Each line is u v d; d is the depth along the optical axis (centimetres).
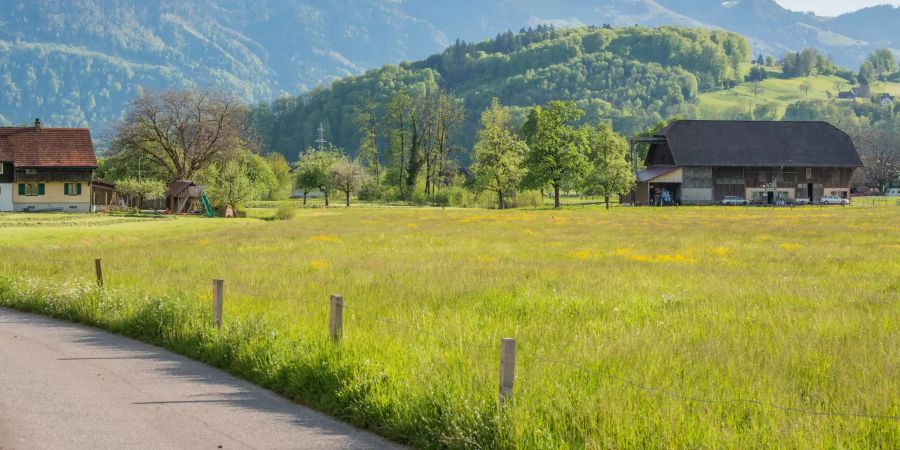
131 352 1373
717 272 2323
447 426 833
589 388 906
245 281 2086
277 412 987
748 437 739
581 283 2016
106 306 1698
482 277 2159
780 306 1593
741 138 12219
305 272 2356
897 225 5325
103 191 9062
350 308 1530
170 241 4141
